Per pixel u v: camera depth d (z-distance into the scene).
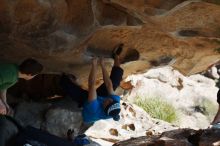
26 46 5.70
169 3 5.26
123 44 6.43
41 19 5.28
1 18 5.14
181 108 12.31
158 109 11.20
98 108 5.89
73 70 6.92
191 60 7.24
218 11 5.43
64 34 5.59
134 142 5.93
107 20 5.69
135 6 5.37
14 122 5.30
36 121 7.82
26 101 8.17
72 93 6.63
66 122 7.85
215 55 7.11
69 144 5.34
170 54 6.98
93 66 6.21
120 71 6.47
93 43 6.15
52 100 8.44
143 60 7.10
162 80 12.34
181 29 6.00
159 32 6.28
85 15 5.54
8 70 5.38
